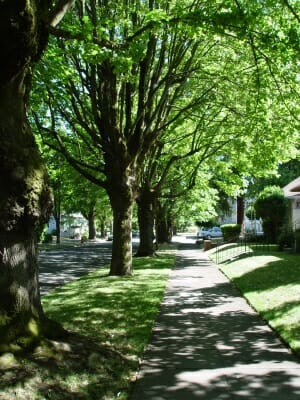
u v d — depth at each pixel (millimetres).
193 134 21859
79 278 18469
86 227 101375
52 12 7281
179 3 12430
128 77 15109
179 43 16188
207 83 18328
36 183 6082
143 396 5652
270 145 18188
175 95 17859
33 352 5992
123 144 16953
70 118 18453
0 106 5914
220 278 17594
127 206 17953
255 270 17109
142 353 7398
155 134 17703
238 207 49188
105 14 13727
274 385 6016
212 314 10633
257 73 12734
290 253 23281
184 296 13234
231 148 22484
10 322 6066
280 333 8445
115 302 12023
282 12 10695
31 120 19188
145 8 13359
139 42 10352
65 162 25016
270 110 15508
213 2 10375
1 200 5898
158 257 28141
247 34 9688
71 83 16578
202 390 5852
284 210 31641
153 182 29141
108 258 31547
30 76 6438
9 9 5375
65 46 13531
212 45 16656
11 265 6195
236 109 18094
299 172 47750
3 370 5492
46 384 5445
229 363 6953
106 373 6168
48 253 37375
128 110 17500
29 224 6191
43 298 13008
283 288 12445
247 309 11195
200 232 62188
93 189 33500
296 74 13031
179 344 8078
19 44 5574
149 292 13695
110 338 8203
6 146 5852
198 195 38094
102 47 10312
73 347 6480
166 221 48469
